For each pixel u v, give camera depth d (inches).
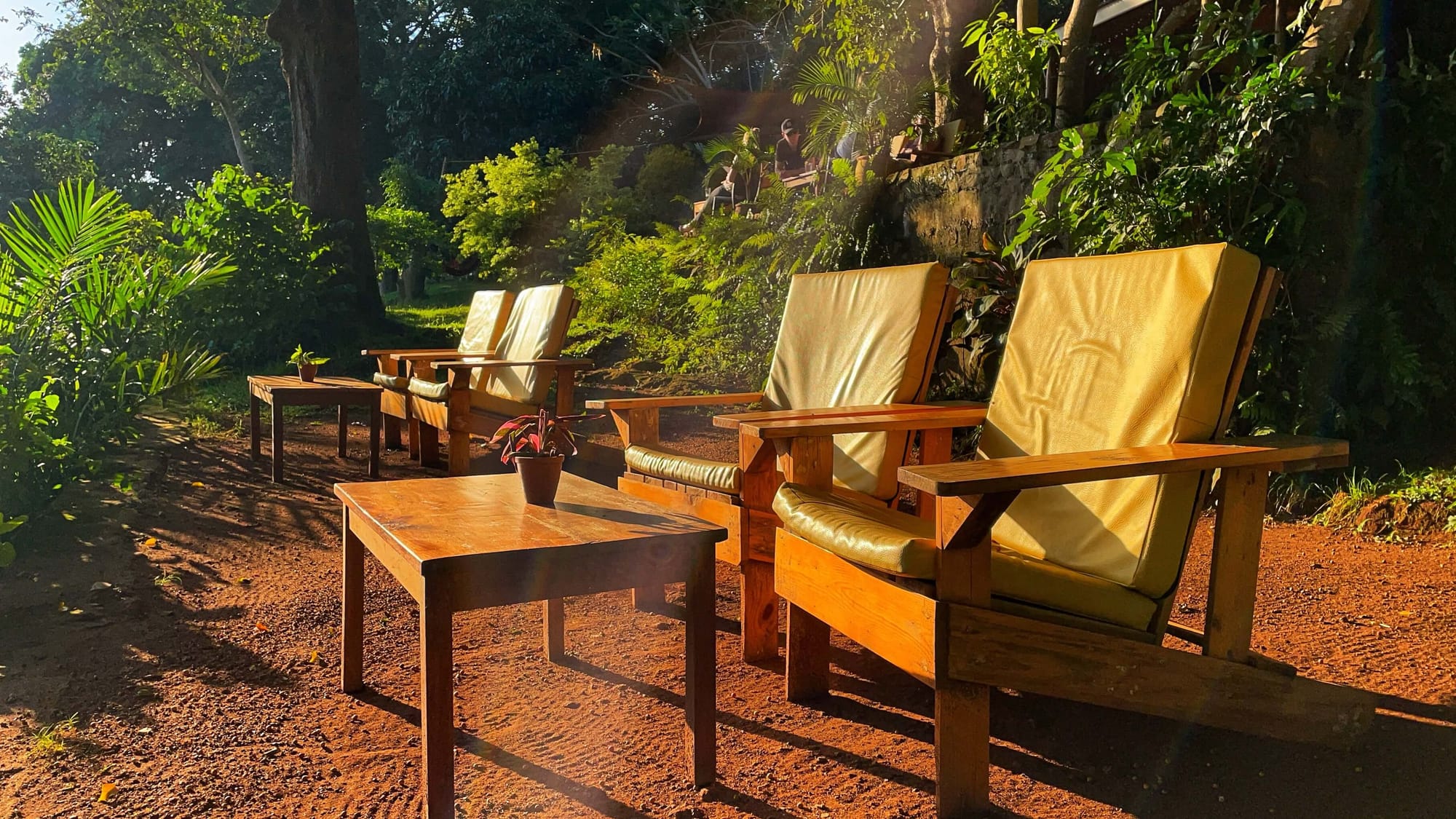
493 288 716.0
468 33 942.4
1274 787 73.0
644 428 130.0
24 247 165.5
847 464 115.6
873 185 269.6
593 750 81.9
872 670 100.0
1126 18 280.4
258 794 74.1
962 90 280.2
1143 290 87.0
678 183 617.3
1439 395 166.1
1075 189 175.0
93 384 168.1
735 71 901.8
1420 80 163.3
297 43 433.7
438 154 906.1
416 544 69.2
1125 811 70.0
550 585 69.4
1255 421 158.2
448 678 66.9
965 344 217.3
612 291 380.2
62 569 139.3
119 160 1150.3
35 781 76.3
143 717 88.8
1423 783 72.4
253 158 1045.8
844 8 298.2
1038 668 68.2
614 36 920.9
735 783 75.6
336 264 427.5
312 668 101.8
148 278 186.2
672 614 120.9
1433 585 118.8
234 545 153.6
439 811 67.5
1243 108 154.4
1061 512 84.0
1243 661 75.2
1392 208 162.4
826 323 129.7
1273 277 81.1
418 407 221.5
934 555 66.4
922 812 70.0
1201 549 142.6
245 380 359.9
